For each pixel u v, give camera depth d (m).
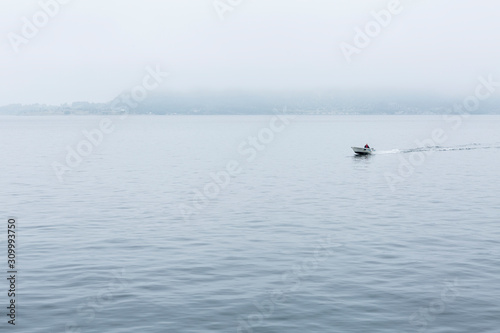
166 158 110.94
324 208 51.41
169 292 27.22
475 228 41.97
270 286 28.19
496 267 31.27
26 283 28.53
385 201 55.72
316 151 133.50
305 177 77.62
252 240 38.25
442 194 60.66
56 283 28.56
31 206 52.12
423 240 38.00
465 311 24.72
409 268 31.20
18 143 162.50
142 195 59.56
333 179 75.31
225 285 28.33
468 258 33.22
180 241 37.91
